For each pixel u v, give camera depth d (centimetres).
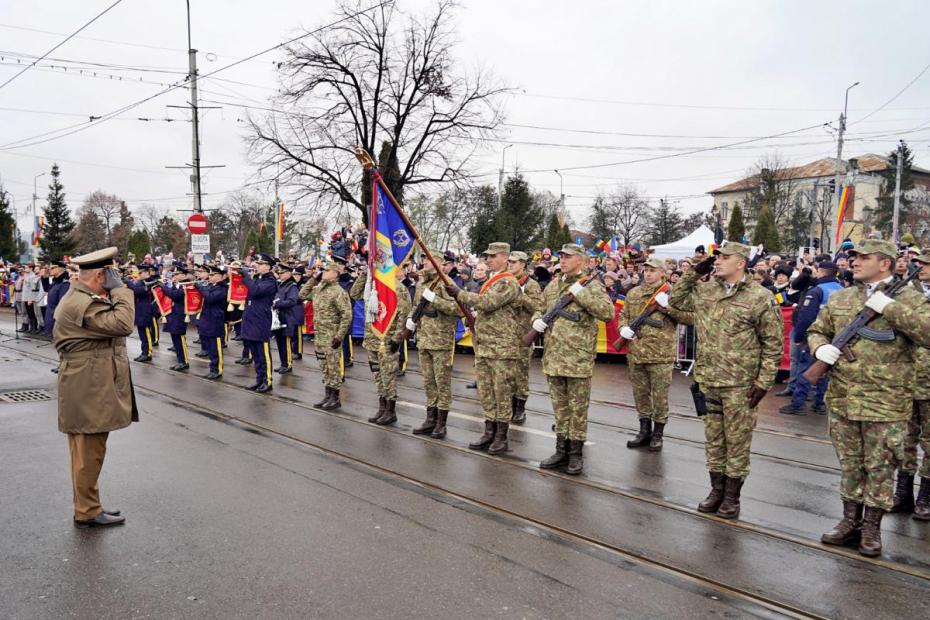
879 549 457
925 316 434
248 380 1135
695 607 384
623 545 469
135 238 4991
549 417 879
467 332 1463
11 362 1305
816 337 494
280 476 610
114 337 487
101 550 450
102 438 489
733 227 2862
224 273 1224
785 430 813
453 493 572
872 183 5416
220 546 457
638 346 724
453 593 395
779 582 418
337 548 455
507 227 3656
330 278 915
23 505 532
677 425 842
